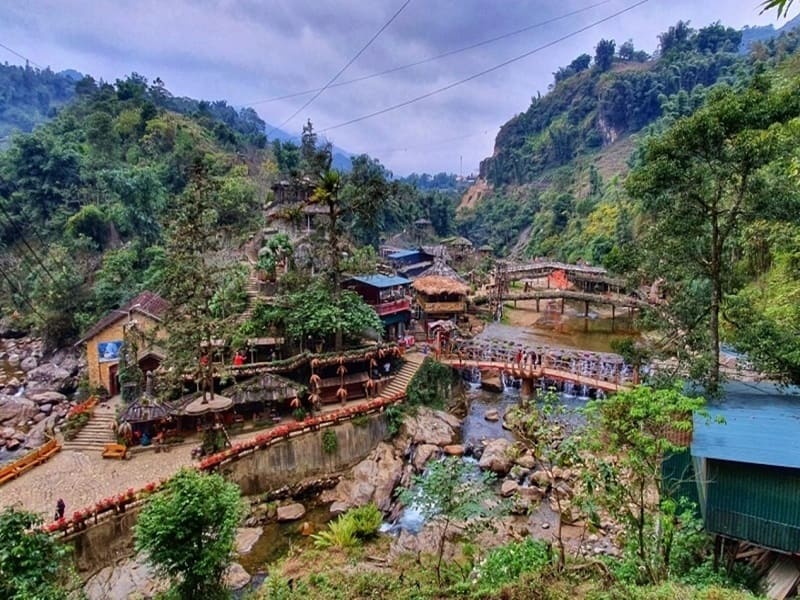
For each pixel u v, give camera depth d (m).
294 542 25.64
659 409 14.42
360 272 42.66
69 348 47.69
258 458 29.55
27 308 53.97
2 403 37.62
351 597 15.79
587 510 17.62
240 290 41.97
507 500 24.16
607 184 135.00
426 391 39.78
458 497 18.80
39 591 13.19
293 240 55.00
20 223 59.53
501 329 64.75
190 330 30.33
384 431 35.44
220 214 63.41
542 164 192.25
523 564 16.48
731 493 16.17
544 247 122.19
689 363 22.69
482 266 89.62
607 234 95.69
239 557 24.11
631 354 27.25
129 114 89.94
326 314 37.09
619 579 14.88
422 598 15.33
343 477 31.67
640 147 108.12
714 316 22.83
